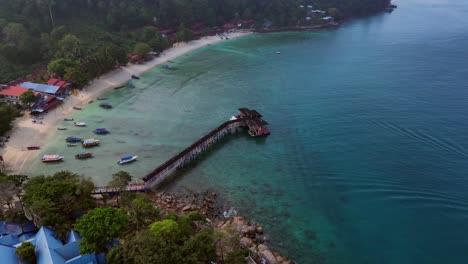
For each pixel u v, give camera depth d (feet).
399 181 304.30
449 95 470.80
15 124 381.19
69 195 226.79
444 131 378.94
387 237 249.75
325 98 475.31
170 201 279.49
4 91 425.69
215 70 586.45
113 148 350.43
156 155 341.21
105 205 258.98
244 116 409.69
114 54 549.95
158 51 653.71
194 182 307.78
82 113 419.33
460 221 260.62
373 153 345.92
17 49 518.37
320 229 256.93
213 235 213.25
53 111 414.21
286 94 491.31
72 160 328.29
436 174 311.47
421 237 248.52
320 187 301.63
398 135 376.27
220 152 357.00
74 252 195.93
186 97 477.36
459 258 232.12
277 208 277.23
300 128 399.44
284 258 230.48
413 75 552.82
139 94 482.28
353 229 257.14
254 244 238.27
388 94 480.64
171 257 172.45
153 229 196.24
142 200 235.61
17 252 192.34
